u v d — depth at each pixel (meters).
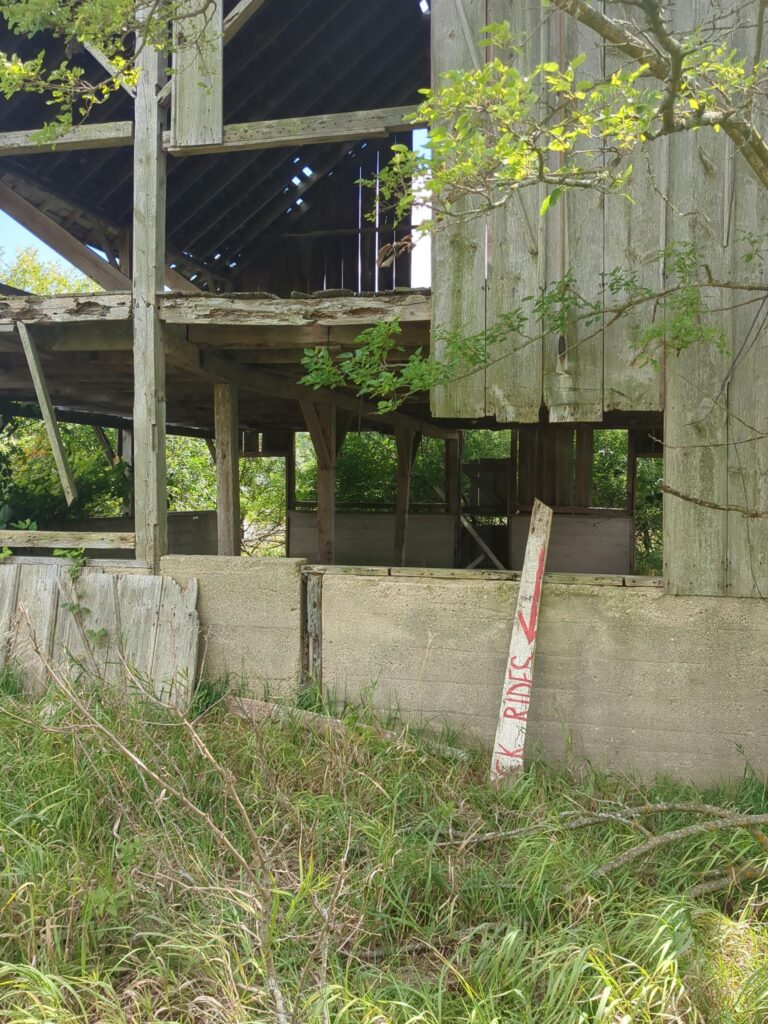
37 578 5.50
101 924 2.88
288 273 10.53
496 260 4.84
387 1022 2.34
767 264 4.42
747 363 4.46
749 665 4.40
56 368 6.89
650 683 4.55
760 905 3.16
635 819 3.55
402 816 3.77
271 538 17.30
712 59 3.43
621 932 2.84
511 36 2.94
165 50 4.19
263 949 2.38
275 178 9.28
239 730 4.57
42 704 4.80
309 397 8.05
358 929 2.83
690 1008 2.46
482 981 2.65
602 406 4.71
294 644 5.11
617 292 4.54
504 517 12.22
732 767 4.43
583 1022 2.32
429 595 4.85
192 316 5.27
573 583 4.63
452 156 4.46
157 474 5.39
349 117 5.23
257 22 6.33
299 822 3.04
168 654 5.17
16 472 8.35
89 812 3.55
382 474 13.15
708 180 4.48
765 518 4.38
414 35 7.41
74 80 4.06
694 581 4.49
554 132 3.06
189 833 3.44
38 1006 2.42
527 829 3.52
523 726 4.46
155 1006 2.56
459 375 4.89
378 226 10.17
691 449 4.51
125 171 7.59
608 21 2.98
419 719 4.87
